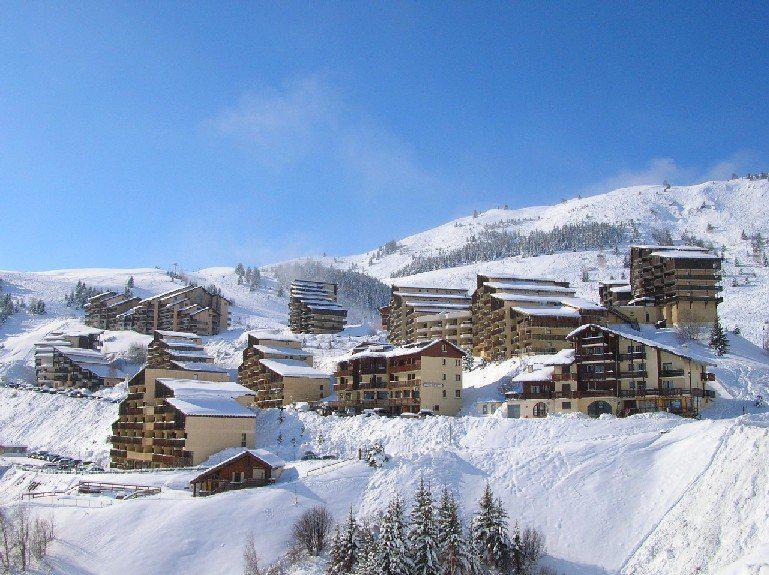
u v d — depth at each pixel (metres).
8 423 150.50
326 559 67.94
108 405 146.38
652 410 100.94
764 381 110.81
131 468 116.38
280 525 73.81
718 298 151.38
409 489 78.19
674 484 71.38
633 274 173.38
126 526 75.56
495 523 65.38
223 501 77.81
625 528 69.06
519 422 92.62
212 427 106.25
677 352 101.12
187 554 70.81
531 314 141.50
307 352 163.62
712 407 101.38
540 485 77.00
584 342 108.19
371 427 102.62
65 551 72.75
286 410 116.94
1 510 80.06
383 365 127.56
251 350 153.00
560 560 67.56
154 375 128.00
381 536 62.62
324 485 80.44
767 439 66.56
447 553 62.84
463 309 192.25
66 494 90.88
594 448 80.75
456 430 95.00
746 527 59.69
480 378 131.12
